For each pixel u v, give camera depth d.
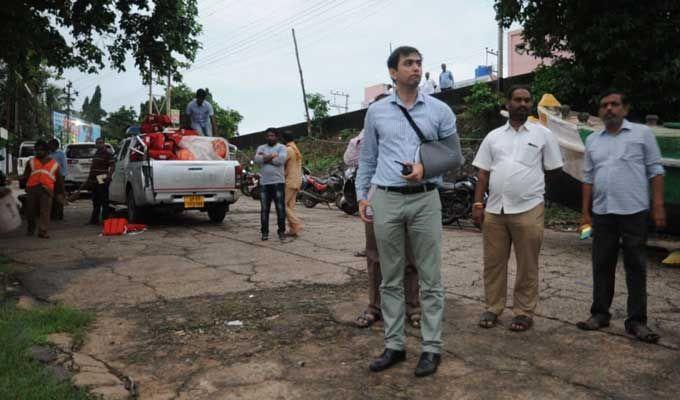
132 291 5.02
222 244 7.71
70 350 3.40
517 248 3.86
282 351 3.48
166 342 3.66
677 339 3.65
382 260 3.25
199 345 3.60
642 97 9.34
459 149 3.22
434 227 3.15
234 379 3.04
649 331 3.61
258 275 5.65
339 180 13.17
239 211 12.58
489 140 3.99
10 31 8.88
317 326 3.97
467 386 2.94
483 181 4.04
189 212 12.28
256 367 3.21
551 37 10.41
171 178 9.26
